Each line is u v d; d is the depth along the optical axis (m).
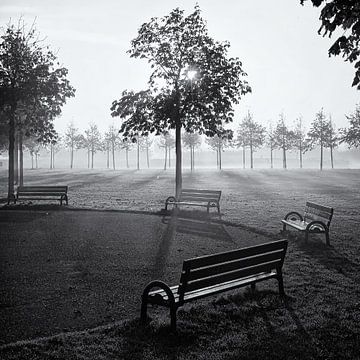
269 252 6.96
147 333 5.53
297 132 69.00
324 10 6.91
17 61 21.19
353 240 11.83
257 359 4.76
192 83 20.14
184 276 5.64
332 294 7.20
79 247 11.23
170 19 20.11
